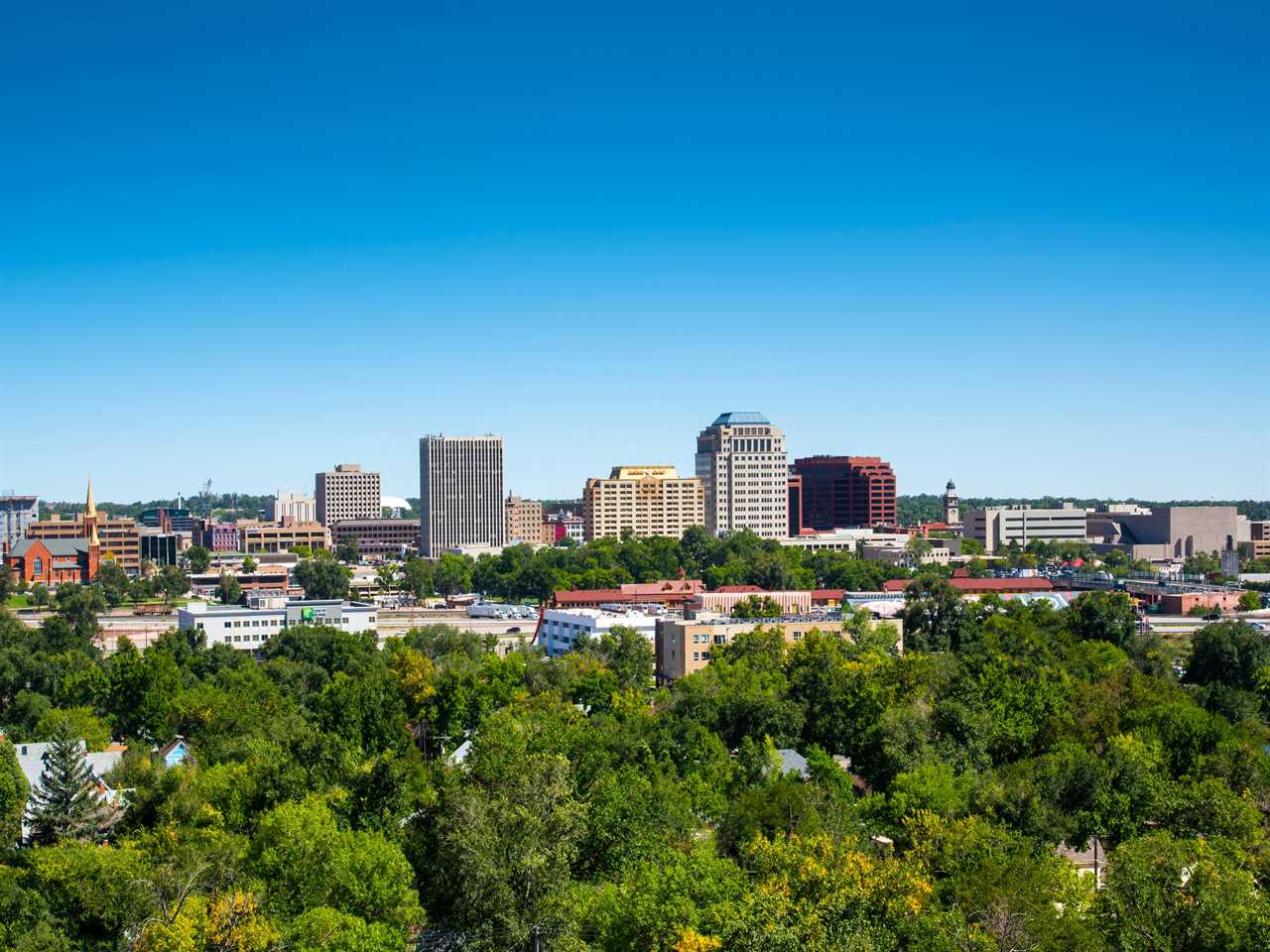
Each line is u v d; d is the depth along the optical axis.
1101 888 168.50
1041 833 192.38
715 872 150.88
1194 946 142.12
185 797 193.62
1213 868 153.38
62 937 146.00
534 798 169.75
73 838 183.50
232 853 162.62
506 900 148.50
